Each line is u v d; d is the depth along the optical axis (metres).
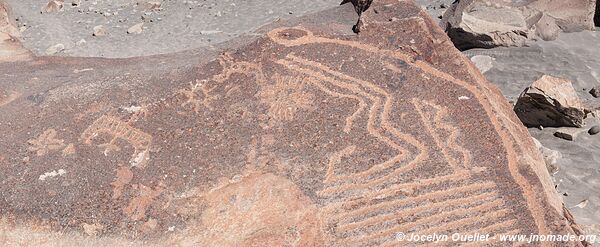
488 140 3.12
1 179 2.98
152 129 3.24
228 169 2.99
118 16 7.73
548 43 5.93
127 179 2.96
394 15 3.90
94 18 7.71
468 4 6.25
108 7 8.05
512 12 6.09
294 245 2.68
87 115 3.37
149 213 2.82
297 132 3.16
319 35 3.81
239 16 7.43
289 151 3.06
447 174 2.94
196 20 7.41
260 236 2.72
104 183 2.94
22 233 2.78
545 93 4.58
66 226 2.79
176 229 2.77
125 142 3.18
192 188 2.91
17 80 3.98
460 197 2.84
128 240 2.74
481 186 2.89
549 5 6.18
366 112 3.25
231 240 2.72
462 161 3.00
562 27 6.11
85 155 3.11
